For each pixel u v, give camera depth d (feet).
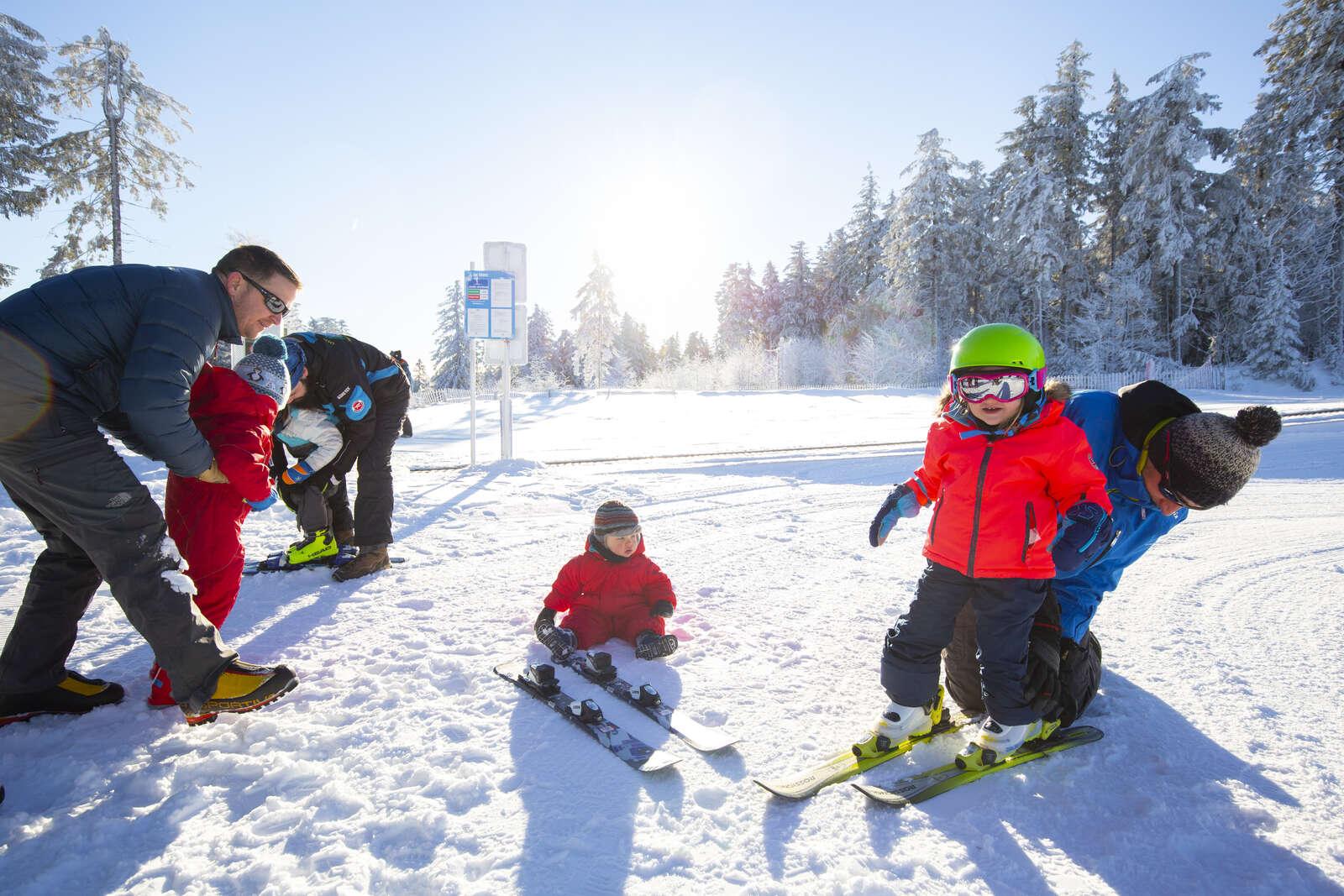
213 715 8.46
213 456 8.22
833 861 6.27
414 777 7.38
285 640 11.01
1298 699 9.53
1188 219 107.55
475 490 23.48
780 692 9.64
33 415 6.99
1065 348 114.42
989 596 7.73
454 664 10.16
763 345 193.36
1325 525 19.74
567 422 61.62
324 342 13.47
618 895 5.76
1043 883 6.05
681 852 6.29
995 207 125.80
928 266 124.16
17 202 77.82
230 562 9.36
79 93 79.10
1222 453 7.72
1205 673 10.34
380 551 14.60
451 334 187.52
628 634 11.26
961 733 8.62
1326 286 102.78
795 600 13.60
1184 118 106.01
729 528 19.42
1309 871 6.23
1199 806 7.14
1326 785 7.51
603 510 11.28
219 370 9.23
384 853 6.24
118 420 8.16
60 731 8.19
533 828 6.60
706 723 8.78
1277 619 12.54
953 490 7.88
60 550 8.34
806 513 21.48
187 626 7.81
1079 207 123.24
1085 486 7.50
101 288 7.42
